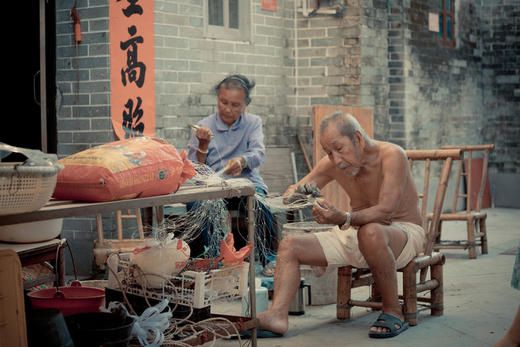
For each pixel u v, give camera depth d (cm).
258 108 574
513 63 870
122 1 475
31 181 177
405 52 733
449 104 810
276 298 313
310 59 604
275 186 560
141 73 482
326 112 549
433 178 781
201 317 241
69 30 479
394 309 317
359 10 594
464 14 838
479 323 332
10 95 430
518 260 258
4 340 183
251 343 282
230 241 261
